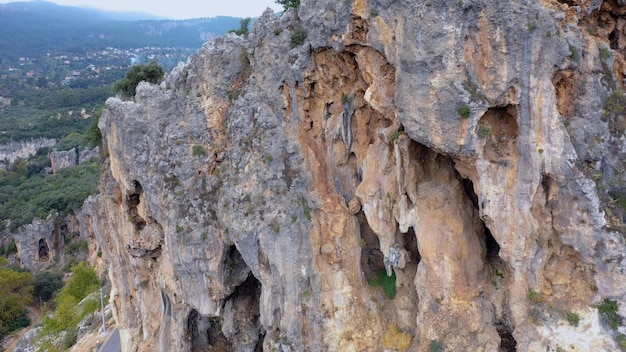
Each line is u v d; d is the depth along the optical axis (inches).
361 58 935.7
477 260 941.2
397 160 932.0
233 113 1133.7
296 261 1047.0
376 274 1130.0
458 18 749.3
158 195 1172.5
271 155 1067.3
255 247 1059.3
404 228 967.0
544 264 842.8
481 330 900.6
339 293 1058.7
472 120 772.0
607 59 813.9
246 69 1160.8
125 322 1440.7
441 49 759.7
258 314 1310.3
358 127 1055.0
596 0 824.9
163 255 1269.7
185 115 1189.7
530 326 841.5
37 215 3427.7
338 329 1044.5
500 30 745.6
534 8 734.5
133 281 1392.7
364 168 1028.5
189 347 1321.4
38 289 2822.3
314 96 1074.7
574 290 830.5
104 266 2659.9
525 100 766.5
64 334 2107.5
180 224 1140.5
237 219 1071.6
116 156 1229.1
